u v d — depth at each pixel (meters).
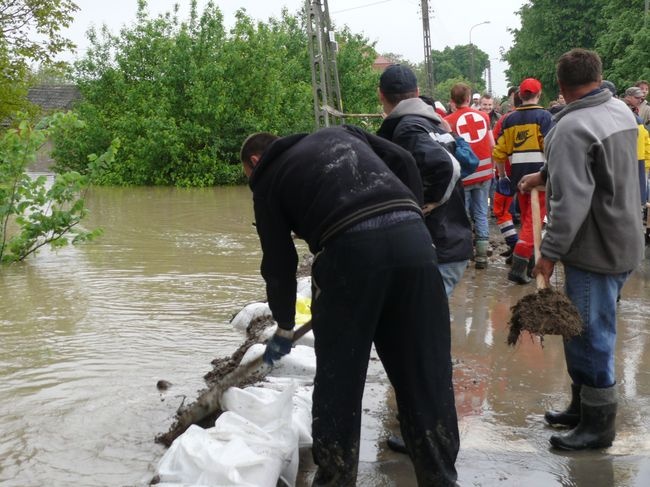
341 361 2.94
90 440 3.82
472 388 4.59
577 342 3.70
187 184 23.31
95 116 24.75
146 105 23.30
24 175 8.63
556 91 50.69
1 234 8.76
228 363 4.82
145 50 24.64
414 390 3.02
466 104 8.32
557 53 49.72
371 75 27.95
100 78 25.34
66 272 8.05
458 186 4.32
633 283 7.71
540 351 5.35
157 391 4.50
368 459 3.65
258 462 3.10
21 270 8.18
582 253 3.64
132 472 3.46
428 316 2.95
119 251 9.47
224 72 23.83
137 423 4.04
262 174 3.08
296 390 4.09
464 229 4.32
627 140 3.59
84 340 5.52
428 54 35.31
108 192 20.58
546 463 3.55
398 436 3.79
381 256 2.86
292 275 3.16
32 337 5.59
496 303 6.83
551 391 4.54
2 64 17.64
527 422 4.07
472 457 3.62
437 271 2.97
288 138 3.11
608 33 41.88
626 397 4.45
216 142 23.62
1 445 3.75
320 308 2.96
